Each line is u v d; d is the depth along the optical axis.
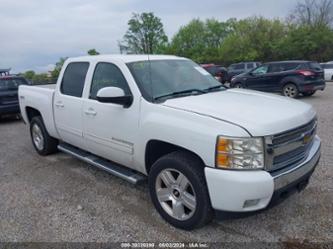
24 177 4.78
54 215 3.55
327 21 43.97
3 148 6.56
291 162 2.92
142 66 3.78
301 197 3.69
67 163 5.33
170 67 4.03
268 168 2.67
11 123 9.85
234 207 2.66
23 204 3.86
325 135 6.30
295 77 11.88
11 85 9.77
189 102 3.23
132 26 55.94
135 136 3.42
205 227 3.18
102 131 3.90
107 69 3.94
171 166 3.06
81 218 3.47
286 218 3.28
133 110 3.42
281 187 2.74
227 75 22.44
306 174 3.05
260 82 13.08
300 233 3.02
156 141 3.22
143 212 3.55
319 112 8.91
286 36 40.72
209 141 2.69
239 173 2.60
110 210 3.62
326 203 3.54
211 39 64.88
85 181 4.51
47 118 5.16
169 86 3.67
